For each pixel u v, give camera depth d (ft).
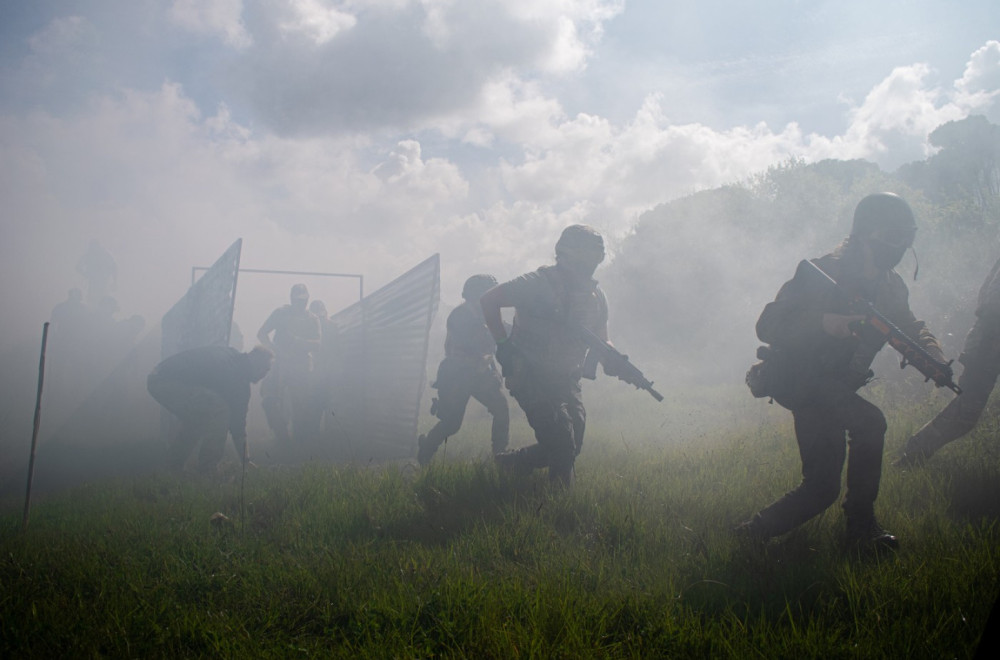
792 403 11.44
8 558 12.01
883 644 7.05
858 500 11.00
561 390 15.81
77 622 8.59
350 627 8.63
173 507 17.13
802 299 11.39
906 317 11.75
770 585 9.30
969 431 16.12
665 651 7.43
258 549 12.47
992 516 12.02
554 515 13.52
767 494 14.34
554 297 15.70
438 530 13.50
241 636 8.23
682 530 12.23
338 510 14.85
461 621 8.28
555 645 7.39
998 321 15.42
